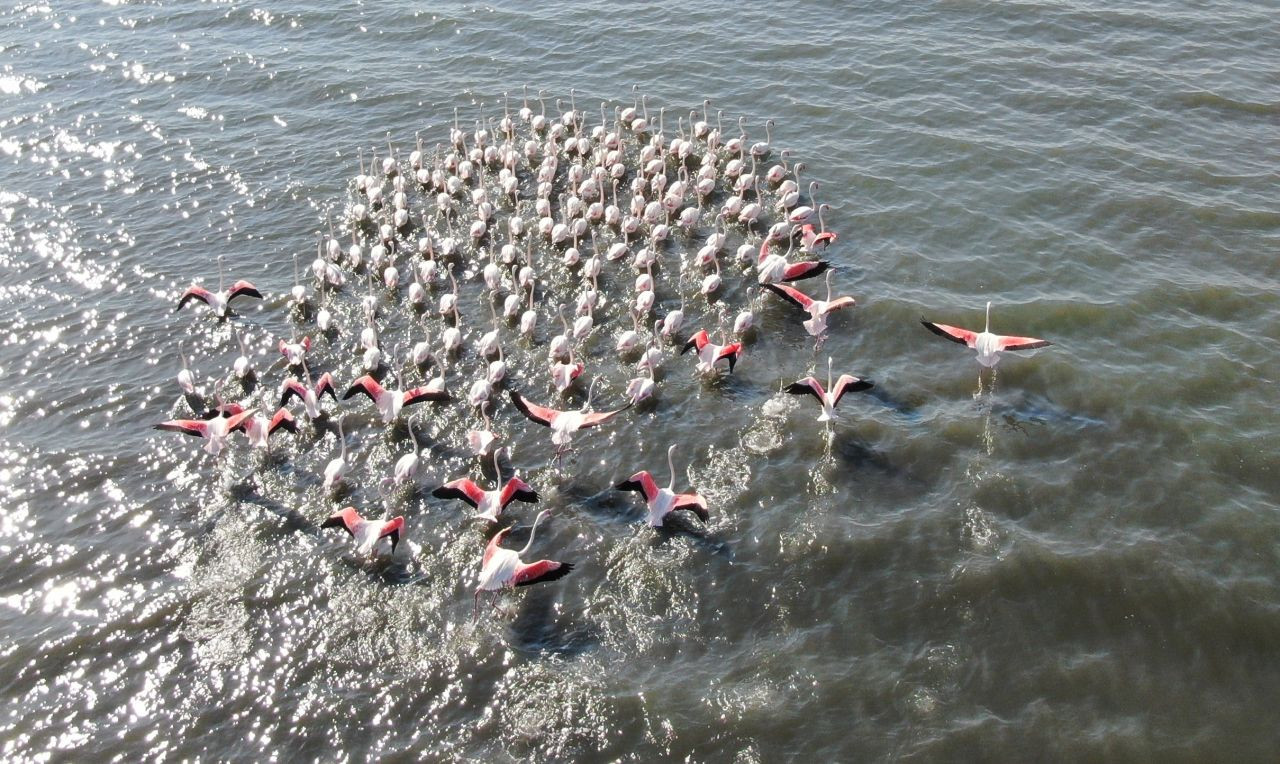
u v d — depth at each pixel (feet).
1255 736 61.93
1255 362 92.63
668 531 78.28
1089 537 75.92
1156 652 67.41
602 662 68.39
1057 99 140.87
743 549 76.59
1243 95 138.41
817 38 164.35
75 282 116.06
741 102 148.25
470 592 74.02
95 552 79.25
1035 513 78.43
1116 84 143.54
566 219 119.55
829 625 70.38
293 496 83.97
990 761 61.16
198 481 85.97
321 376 95.71
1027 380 92.43
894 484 81.76
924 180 125.70
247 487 85.15
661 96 151.53
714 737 63.05
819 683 66.28
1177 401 88.69
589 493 82.89
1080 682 65.72
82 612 74.23
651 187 126.52
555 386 95.35
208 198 132.16
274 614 73.26
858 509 79.46
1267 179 120.88
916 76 150.20
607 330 103.45
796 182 125.08
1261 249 108.88
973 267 109.29
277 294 111.96
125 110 156.25
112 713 66.90
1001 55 153.99
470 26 177.47
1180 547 74.64
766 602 72.23
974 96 143.64
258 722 65.72
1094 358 94.48
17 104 159.33
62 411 95.61
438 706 66.03
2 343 105.81
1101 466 82.48
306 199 130.82
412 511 81.76
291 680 68.39
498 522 79.92
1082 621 69.67
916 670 66.90
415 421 91.81
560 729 64.03
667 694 65.87
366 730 64.85
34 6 197.16
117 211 130.11
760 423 89.10
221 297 106.42
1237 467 81.71
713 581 74.02
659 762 61.93
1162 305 100.94
